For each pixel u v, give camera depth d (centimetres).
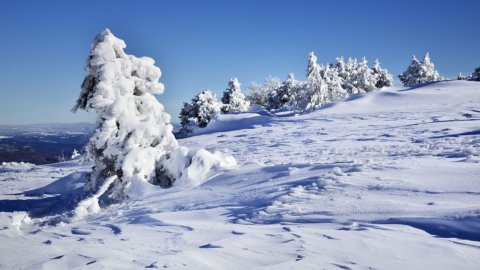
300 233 456
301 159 1488
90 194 1239
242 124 4622
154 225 597
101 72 1262
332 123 3531
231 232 487
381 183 698
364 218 515
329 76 6209
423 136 1980
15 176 2469
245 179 1025
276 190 788
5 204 1379
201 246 415
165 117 1370
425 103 4619
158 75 1382
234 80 6719
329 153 1658
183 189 1094
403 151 1320
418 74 8162
